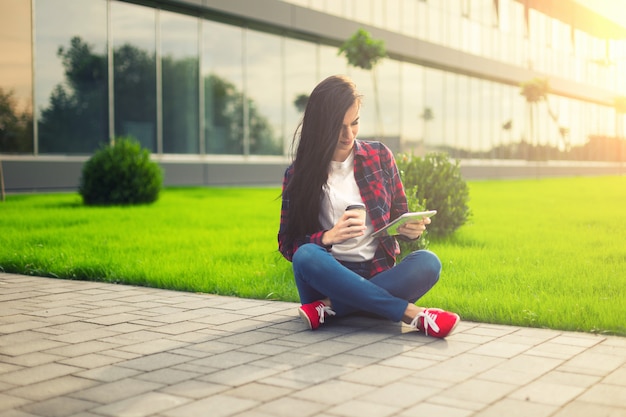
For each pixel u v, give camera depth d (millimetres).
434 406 2744
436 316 3848
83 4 18594
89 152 18750
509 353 3555
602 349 3639
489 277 5977
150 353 3609
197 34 21625
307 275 3941
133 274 6047
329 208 4070
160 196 15305
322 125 3914
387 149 4246
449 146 34219
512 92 40375
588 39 49844
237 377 3156
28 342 3865
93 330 4156
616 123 56156
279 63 24469
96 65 18922
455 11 33938
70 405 2807
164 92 20703
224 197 17234
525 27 41062
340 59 27031
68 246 7914
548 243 8586
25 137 17391
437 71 32969
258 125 23781
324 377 3141
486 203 16594
